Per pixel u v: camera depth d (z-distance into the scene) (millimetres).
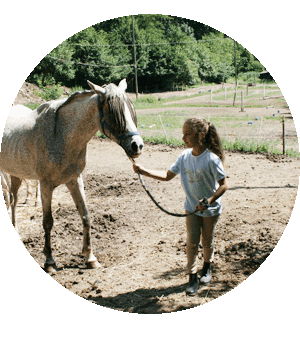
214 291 3402
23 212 5617
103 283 3730
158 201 5695
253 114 14258
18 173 4188
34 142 3738
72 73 19375
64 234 4883
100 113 3217
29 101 16484
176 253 4191
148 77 24516
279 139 9672
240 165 7352
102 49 20422
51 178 3715
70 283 3758
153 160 8094
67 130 3537
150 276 3793
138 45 22375
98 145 9859
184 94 23594
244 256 3885
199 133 2984
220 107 17406
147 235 4691
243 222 4590
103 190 6246
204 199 2982
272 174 6617
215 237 4395
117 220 5133
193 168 3084
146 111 16953
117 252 4355
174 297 3402
